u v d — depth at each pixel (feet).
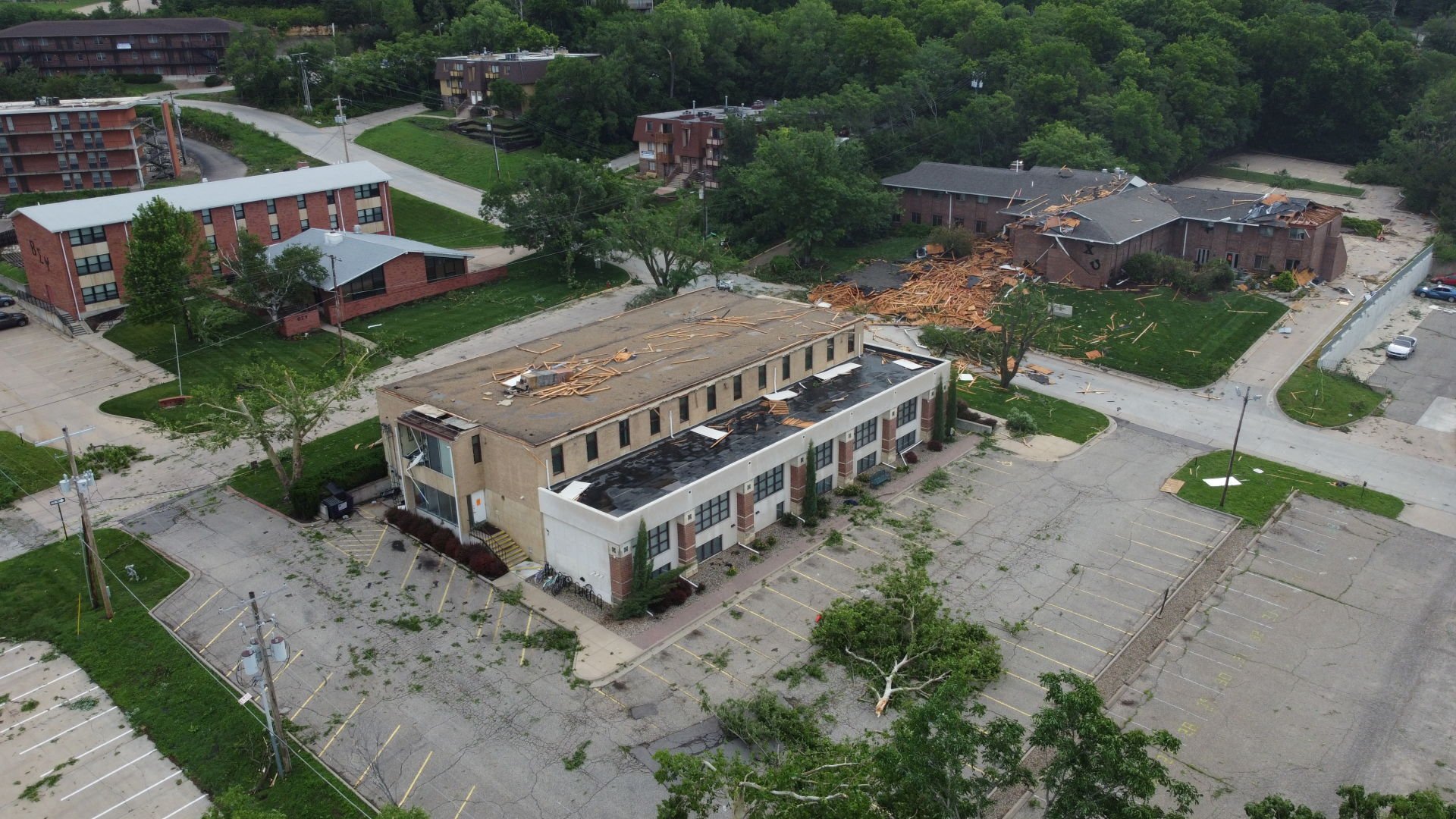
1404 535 211.00
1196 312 330.95
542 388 214.69
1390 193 473.67
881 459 238.07
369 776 144.25
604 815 136.87
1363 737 153.28
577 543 184.75
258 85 521.65
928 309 333.62
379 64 538.88
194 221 301.22
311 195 363.15
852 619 168.66
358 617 180.04
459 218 413.39
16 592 187.11
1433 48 571.69
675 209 385.70
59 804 140.97
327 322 319.06
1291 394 278.05
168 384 274.77
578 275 365.61
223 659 169.07
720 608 183.62
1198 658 171.22
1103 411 270.26
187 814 139.03
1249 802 140.77
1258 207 366.63
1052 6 563.07
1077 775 103.50
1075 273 350.43
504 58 514.27
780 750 143.95
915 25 566.77
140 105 445.37
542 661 168.86
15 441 242.37
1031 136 450.30
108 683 164.45
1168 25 564.71
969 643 162.61
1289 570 197.36
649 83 517.14
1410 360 307.78
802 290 358.84
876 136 464.24
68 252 306.14
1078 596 187.93
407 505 211.41
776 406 228.02
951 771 105.19
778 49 545.03
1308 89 523.29
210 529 208.95
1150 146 449.06
